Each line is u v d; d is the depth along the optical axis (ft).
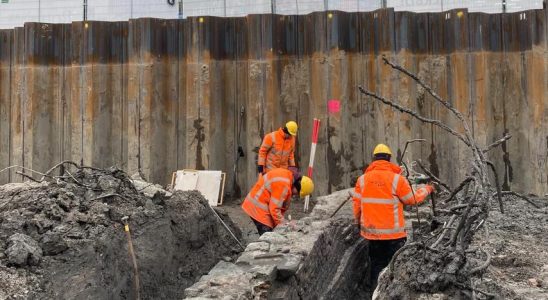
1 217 17.33
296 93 33.45
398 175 19.16
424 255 12.26
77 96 34.63
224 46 34.06
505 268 15.35
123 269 17.76
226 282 14.65
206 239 23.41
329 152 32.73
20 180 35.09
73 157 34.58
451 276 11.57
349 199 24.67
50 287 14.89
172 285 20.10
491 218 22.18
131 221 19.27
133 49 33.91
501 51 32.58
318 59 32.91
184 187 32.19
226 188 33.83
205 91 33.32
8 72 35.70
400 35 32.35
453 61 32.37
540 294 12.71
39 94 35.14
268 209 22.08
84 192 20.35
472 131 31.89
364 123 32.94
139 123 33.73
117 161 34.55
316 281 18.24
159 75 34.04
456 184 31.73
